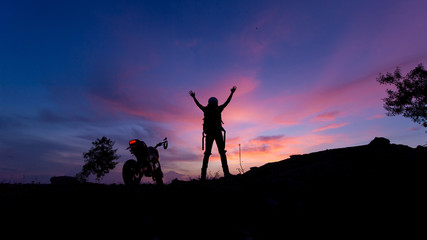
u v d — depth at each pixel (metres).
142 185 5.32
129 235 2.64
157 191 4.11
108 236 2.58
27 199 3.56
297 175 4.75
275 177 4.76
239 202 3.61
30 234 2.51
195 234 2.78
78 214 3.07
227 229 2.93
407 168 4.46
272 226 3.03
